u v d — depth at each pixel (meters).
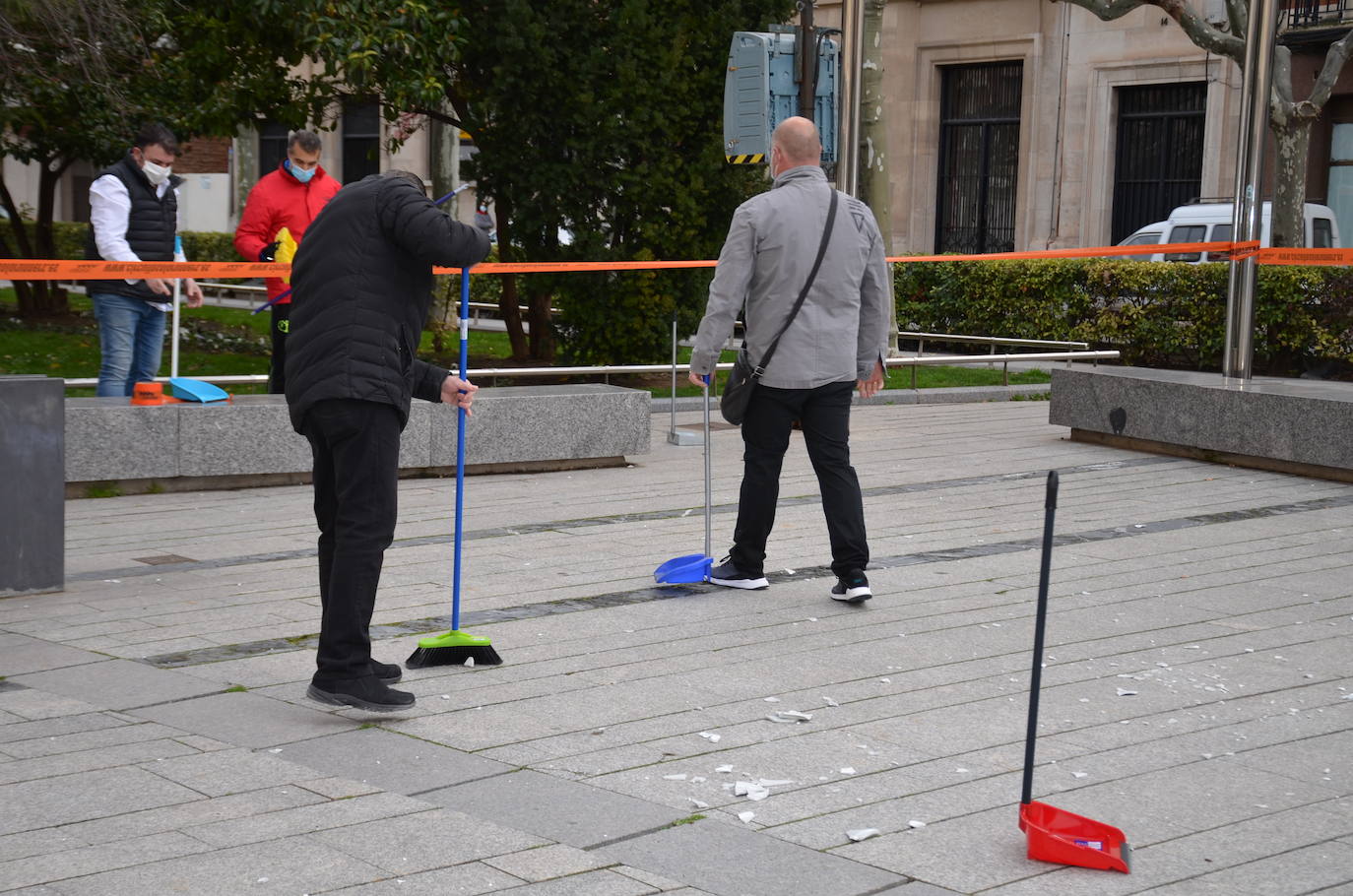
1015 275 20.70
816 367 6.27
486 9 13.62
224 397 9.13
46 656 5.43
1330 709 4.91
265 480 9.16
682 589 6.60
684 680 5.18
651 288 14.20
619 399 10.20
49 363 15.15
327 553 4.95
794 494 9.20
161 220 9.54
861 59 12.02
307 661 5.40
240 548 7.37
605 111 13.51
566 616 6.09
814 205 6.29
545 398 9.92
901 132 27.69
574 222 14.11
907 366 17.64
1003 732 4.64
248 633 5.78
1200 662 5.48
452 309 17.30
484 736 4.55
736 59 11.28
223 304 26.56
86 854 3.58
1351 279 16.75
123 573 6.82
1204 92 24.08
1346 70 22.86
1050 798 4.06
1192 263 19.09
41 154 19.97
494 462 9.80
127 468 8.71
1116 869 3.55
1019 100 26.50
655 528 8.03
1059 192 25.75
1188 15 18.81
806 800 4.02
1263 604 6.38
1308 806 4.01
